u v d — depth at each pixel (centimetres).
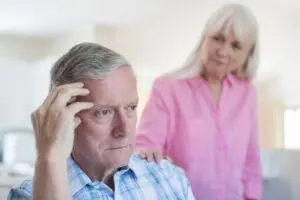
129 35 394
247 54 173
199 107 168
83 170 113
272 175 204
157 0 344
